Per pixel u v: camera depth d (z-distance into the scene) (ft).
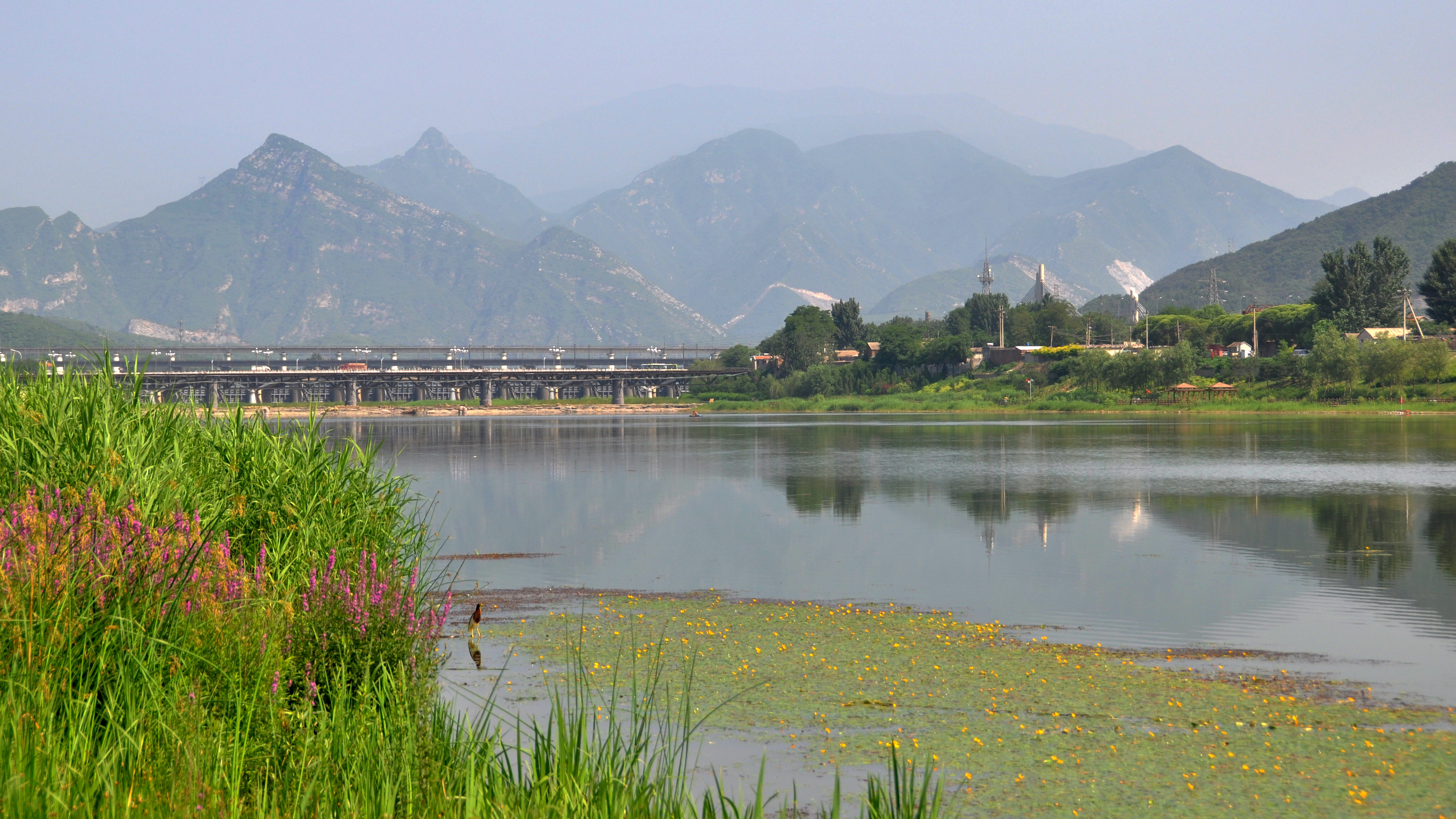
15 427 55.06
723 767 55.26
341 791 36.83
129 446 55.57
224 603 45.88
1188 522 164.45
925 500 200.23
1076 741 59.82
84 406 57.47
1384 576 115.96
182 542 47.75
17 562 40.09
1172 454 312.29
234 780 35.14
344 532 68.33
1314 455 300.20
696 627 91.04
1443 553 131.23
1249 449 328.29
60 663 37.91
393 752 39.04
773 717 63.87
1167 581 114.93
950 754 57.57
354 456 76.18
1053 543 144.97
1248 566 124.06
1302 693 69.51
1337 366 594.65
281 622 48.29
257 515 65.00
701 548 142.92
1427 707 66.28
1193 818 48.73
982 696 68.80
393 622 52.34
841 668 76.18
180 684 39.91
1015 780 53.67
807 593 109.40
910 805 36.47
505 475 265.75
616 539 152.66
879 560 131.64
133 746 35.24
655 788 38.93
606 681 71.61
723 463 302.66
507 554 137.59
